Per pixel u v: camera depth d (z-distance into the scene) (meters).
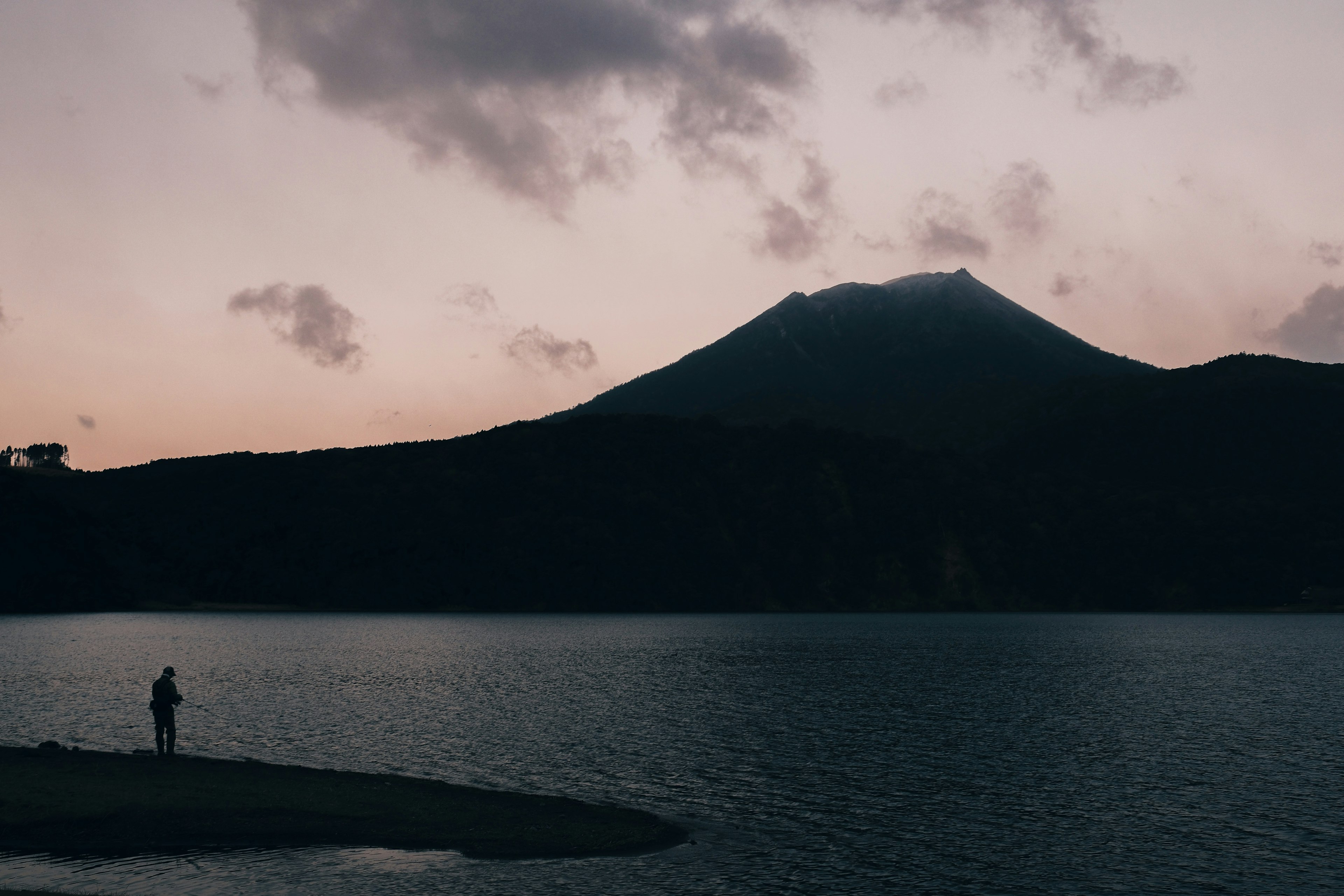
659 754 41.59
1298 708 58.94
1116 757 41.81
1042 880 24.77
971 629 159.50
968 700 61.91
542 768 38.25
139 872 23.88
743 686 70.12
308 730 47.50
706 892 23.38
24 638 119.94
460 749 42.41
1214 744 45.44
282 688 66.19
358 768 37.84
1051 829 29.64
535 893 22.97
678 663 89.75
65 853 25.11
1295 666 88.75
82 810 28.20
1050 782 36.44
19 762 34.31
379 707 56.41
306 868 24.42
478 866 24.95
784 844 27.62
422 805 30.28
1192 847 27.83
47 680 69.06
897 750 43.12
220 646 108.25
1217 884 24.62
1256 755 42.72
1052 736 47.50
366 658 93.69
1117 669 84.75
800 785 35.47
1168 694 66.25
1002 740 46.09
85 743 42.47
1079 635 140.50
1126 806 32.66
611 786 35.00
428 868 24.66
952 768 39.12
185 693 62.88
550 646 113.31
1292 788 35.78
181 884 23.09
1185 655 102.12
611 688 68.00
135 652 97.56
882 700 61.47
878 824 30.02
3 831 26.58
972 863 26.05
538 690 66.44
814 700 61.47
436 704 58.28
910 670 83.69
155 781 31.80
